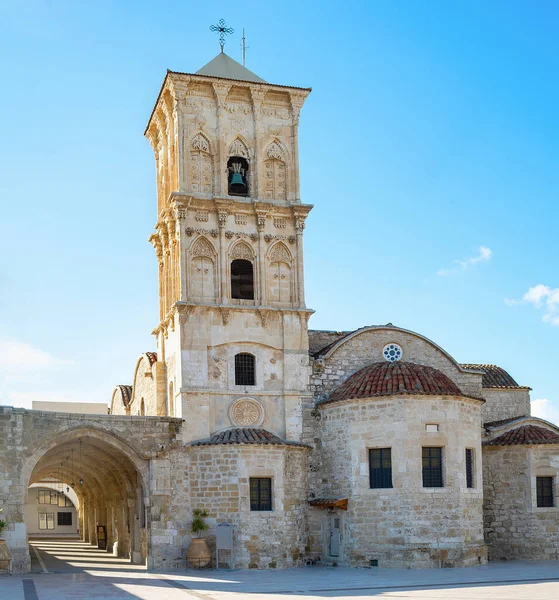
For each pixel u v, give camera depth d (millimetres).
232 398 47625
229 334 48281
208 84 51000
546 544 48625
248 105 51938
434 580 36438
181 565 44250
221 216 49312
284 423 48062
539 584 34219
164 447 45312
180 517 44844
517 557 48688
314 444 48250
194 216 49312
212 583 35938
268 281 49969
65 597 30000
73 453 53375
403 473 43938
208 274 49031
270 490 45156
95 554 58219
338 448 46750
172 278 50094
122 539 54969
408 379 45875
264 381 48406
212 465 44969
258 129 51438
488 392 55250
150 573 41438
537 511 48906
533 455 49344
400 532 43469
